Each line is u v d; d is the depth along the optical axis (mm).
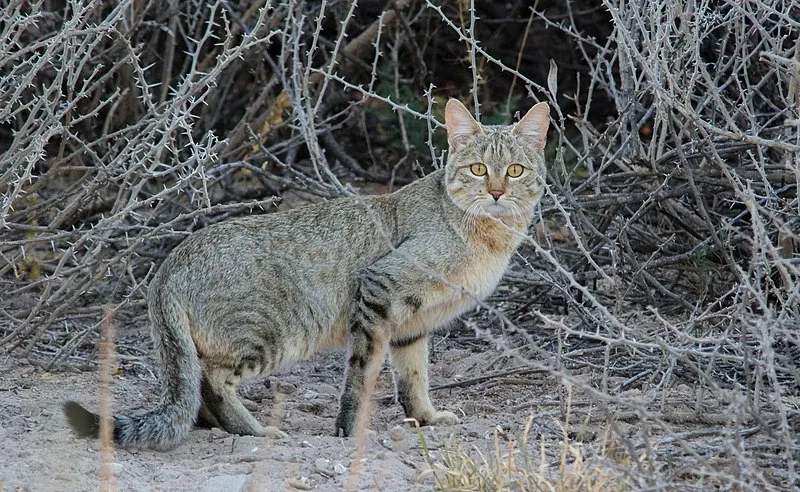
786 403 8305
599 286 12078
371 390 8531
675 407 8602
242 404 8812
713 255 11195
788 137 9406
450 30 17250
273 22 13672
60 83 9844
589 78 17578
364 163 16609
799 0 9719
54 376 9766
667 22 9242
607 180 11445
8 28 9836
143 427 7812
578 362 9391
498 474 6586
